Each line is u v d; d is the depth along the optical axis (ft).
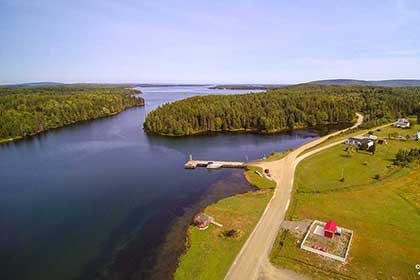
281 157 243.40
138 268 108.88
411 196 157.69
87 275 107.14
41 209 160.66
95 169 229.25
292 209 147.23
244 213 144.87
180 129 364.99
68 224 144.05
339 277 97.04
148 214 152.25
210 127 399.03
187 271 103.60
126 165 238.68
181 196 174.40
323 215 139.54
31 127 375.86
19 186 195.00
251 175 203.21
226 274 100.42
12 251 123.24
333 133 358.23
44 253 121.19
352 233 121.70
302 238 120.16
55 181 203.21
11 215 154.40
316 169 207.72
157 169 227.81
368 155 235.61
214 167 226.38
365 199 155.74
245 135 369.71
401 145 265.75
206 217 137.08
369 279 95.76
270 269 102.06
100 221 146.30
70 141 334.24
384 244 115.14
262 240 120.16
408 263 103.71
